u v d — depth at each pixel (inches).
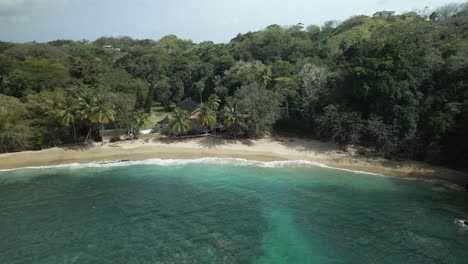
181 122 2620.6
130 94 3548.2
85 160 2316.7
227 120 2564.0
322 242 1197.7
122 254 1130.7
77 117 2466.8
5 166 2162.9
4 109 2400.3
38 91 3006.9
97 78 3818.9
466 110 1822.1
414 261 1064.2
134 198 1647.4
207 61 5152.6
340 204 1535.4
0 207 1541.6
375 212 1439.5
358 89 2263.8
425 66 2217.0
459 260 1063.0
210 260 1087.0
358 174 1990.7
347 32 4547.2
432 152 1974.7
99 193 1720.0
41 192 1739.7
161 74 5285.4
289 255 1114.1
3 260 1104.8
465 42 2365.9
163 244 1193.4
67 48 6136.8
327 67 3203.7
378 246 1160.8
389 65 2172.7
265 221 1373.0
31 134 2401.6
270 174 2007.9
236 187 1790.1
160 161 2298.2
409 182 1828.2
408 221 1344.7
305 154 2375.7
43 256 1127.0
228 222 1368.1
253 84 2938.0
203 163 2249.0
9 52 4190.5
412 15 4581.7
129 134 2783.0
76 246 1188.5
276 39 4717.0
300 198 1619.1
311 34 5285.4
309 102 2711.6
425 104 2107.5
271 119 2664.9
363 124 2256.4
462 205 1494.8
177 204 1566.2
